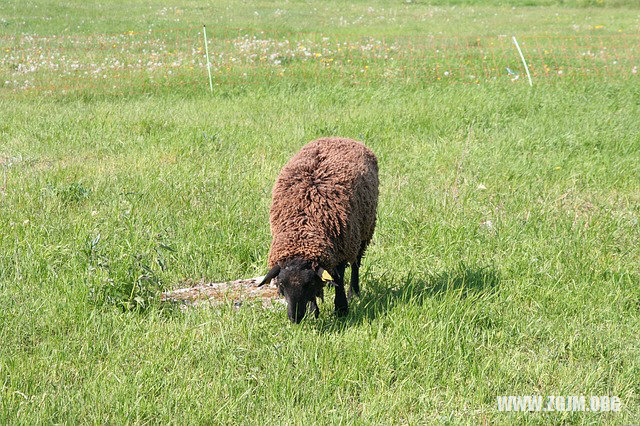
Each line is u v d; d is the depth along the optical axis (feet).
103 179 30.68
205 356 17.70
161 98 49.42
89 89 51.62
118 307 19.97
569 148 35.81
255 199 28.63
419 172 32.50
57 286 20.85
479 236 25.53
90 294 20.12
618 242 25.39
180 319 19.70
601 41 72.90
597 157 34.60
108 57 63.52
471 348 18.16
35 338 18.58
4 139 38.45
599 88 50.16
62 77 55.62
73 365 17.37
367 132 38.04
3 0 99.09
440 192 29.89
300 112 44.29
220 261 23.81
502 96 46.52
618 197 30.25
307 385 16.48
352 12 104.32
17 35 73.31
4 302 19.89
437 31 85.15
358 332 18.86
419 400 16.19
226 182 30.48
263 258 24.23
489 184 31.17
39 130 39.70
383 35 79.00
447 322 18.72
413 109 43.09
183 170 32.07
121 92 51.21
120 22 86.07
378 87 51.34
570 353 18.15
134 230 24.94
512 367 17.39
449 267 23.43
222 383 16.60
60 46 68.59
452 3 120.26
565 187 30.99
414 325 18.86
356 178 20.42
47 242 24.00
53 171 31.73
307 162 20.57
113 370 16.90
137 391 15.88
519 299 21.18
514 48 69.51
